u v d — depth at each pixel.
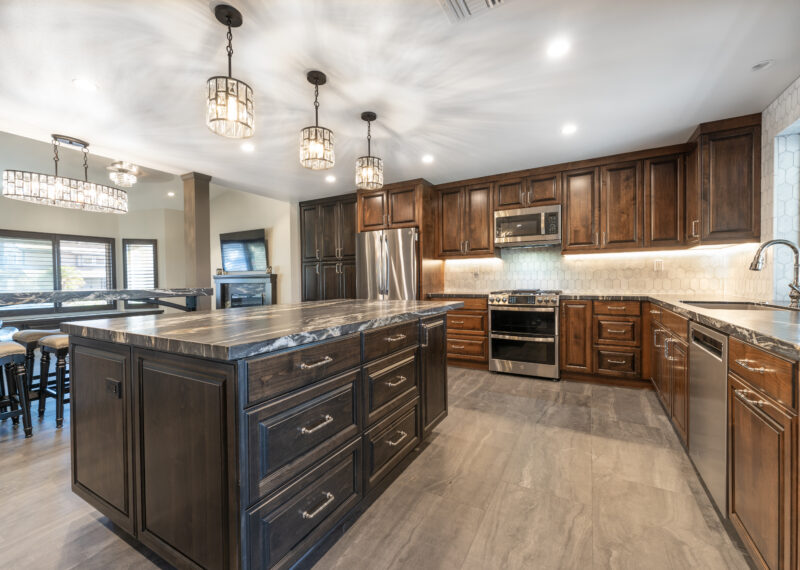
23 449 2.14
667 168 3.20
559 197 3.65
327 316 1.61
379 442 1.63
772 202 2.37
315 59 1.91
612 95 2.29
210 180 4.23
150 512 1.24
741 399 1.28
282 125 2.72
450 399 2.98
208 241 4.02
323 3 1.50
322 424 1.29
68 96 2.27
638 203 3.31
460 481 1.79
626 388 3.25
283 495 1.13
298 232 5.40
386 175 4.03
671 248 3.18
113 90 2.20
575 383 3.42
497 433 2.33
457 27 1.66
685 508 1.56
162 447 1.18
